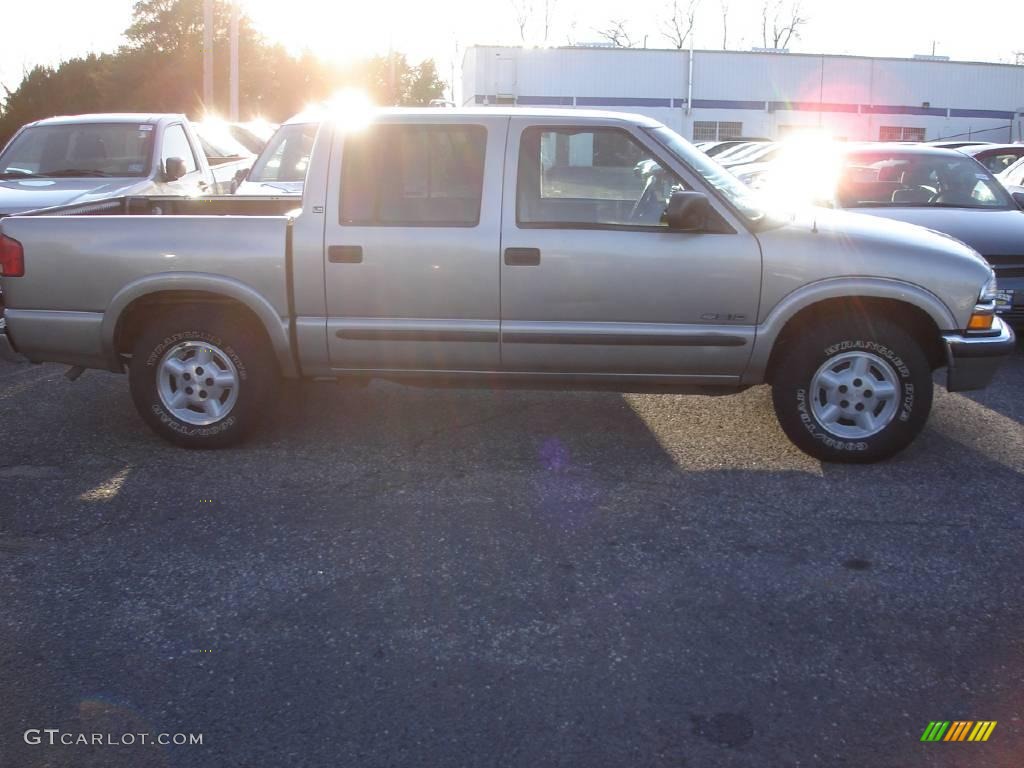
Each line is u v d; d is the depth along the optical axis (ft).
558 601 12.81
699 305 17.10
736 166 41.22
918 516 15.51
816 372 17.24
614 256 17.01
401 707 10.58
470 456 18.22
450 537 14.69
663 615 12.46
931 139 142.31
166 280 17.60
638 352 17.35
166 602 12.79
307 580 13.37
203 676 11.16
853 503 16.01
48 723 10.31
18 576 13.48
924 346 18.03
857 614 12.51
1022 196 28.78
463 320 17.46
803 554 14.16
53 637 11.94
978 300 17.08
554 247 17.04
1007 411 21.34
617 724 10.28
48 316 18.07
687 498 16.20
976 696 10.79
